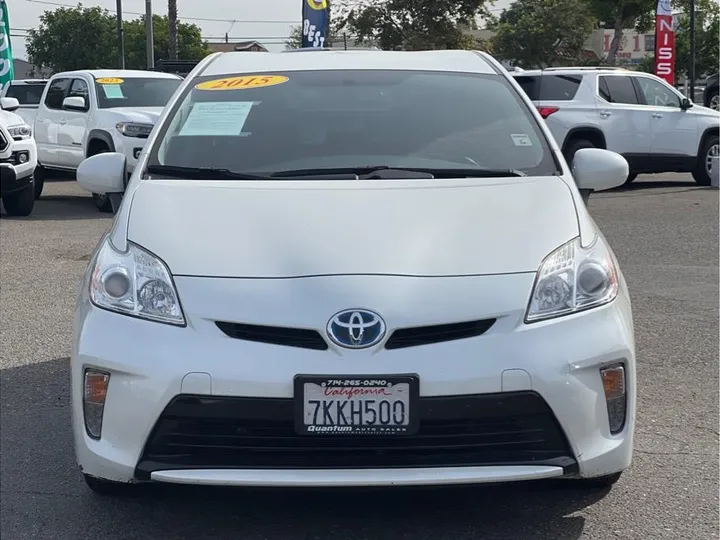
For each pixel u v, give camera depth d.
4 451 4.48
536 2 46.78
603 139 15.07
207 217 3.72
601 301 3.49
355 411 3.21
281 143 4.43
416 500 3.91
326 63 5.12
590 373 3.34
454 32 35.31
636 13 44.38
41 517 3.80
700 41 48.62
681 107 15.66
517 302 3.35
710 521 3.72
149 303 3.41
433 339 3.29
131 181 4.20
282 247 3.52
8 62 25.33
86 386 3.42
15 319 6.99
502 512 3.80
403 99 4.75
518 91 4.89
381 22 35.56
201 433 3.28
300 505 3.87
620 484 4.07
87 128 13.52
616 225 11.46
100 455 3.36
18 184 12.47
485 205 3.82
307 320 3.26
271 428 3.24
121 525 3.73
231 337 3.29
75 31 66.94
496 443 3.27
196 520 3.75
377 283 3.35
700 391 5.29
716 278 8.30
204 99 4.76
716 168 15.49
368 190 3.95
